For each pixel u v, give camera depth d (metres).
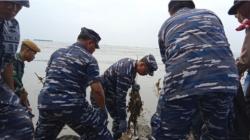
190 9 1.71
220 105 1.61
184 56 1.59
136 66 2.60
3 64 1.71
